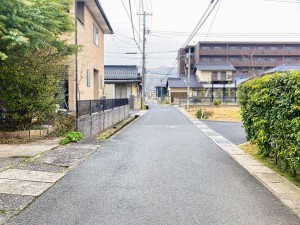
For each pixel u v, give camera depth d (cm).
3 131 894
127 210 349
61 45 947
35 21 676
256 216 338
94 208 354
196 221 322
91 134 1020
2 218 321
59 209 349
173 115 2297
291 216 339
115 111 1491
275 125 553
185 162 622
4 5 600
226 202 381
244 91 788
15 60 828
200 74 4972
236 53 5412
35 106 885
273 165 600
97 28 1866
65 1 913
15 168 533
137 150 754
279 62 5416
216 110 2681
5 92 841
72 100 1308
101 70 2031
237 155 709
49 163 579
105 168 553
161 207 361
